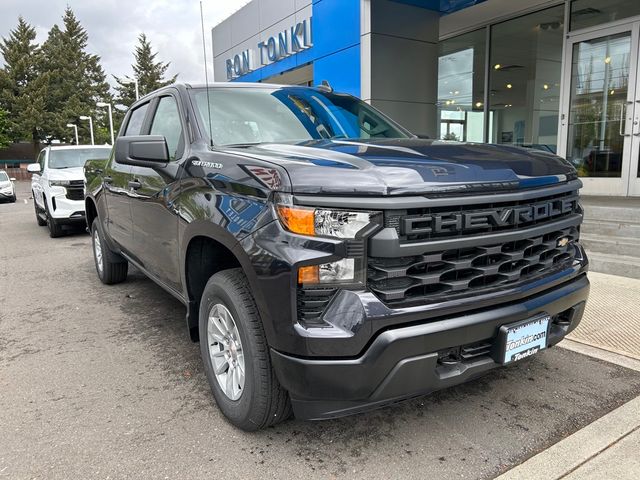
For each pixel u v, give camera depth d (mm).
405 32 9000
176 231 3053
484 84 10219
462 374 2254
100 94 67312
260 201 2248
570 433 2557
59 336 4117
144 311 4746
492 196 2256
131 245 4211
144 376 3338
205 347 2850
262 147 2828
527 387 3043
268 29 12258
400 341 2047
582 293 2766
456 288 2221
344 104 3996
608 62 7906
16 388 3184
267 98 3631
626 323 3941
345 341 2025
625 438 2482
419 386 2166
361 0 8734
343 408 2158
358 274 2064
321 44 10109
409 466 2328
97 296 5293
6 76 54469
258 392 2373
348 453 2439
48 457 2438
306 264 2043
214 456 2432
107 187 4758
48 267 6859
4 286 5832
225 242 2410
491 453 2412
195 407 2912
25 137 55438
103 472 2318
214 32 15172
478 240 2248
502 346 2322
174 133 3490
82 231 10258
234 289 2457
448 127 11258
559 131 8695
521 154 2744
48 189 9094
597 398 2895
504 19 9562
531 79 9359
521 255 2424
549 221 2625
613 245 5488
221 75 15086
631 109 7602
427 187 2102
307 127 3484
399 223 2078
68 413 2859
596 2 7977
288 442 2537
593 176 8273
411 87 9234
